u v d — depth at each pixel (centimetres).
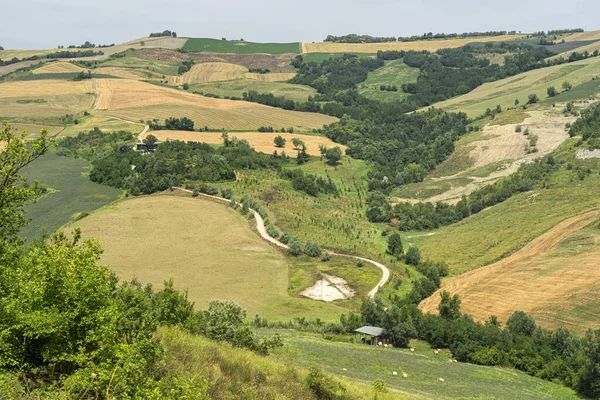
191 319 3812
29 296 1794
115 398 1644
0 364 1670
